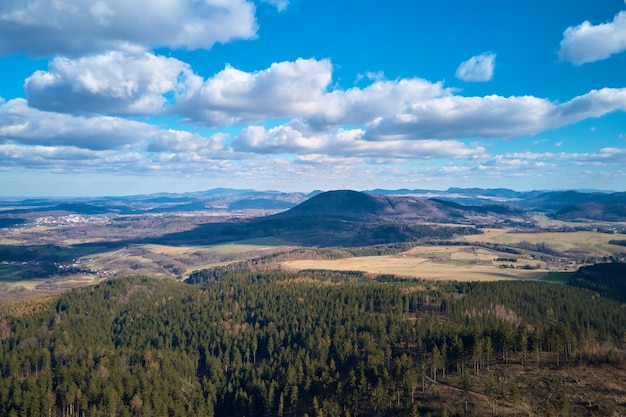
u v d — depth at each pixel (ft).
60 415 458.91
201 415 474.08
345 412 426.51
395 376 436.76
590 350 437.58
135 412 463.01
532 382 398.83
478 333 466.29
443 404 391.04
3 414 447.42
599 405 350.84
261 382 513.45
